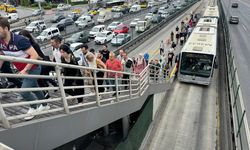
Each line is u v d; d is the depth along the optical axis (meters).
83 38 30.20
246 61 21.83
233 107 11.52
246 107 13.31
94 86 5.91
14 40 3.79
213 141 11.06
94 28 33.81
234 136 9.66
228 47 21.98
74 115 5.09
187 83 18.47
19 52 3.90
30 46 3.95
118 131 11.10
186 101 15.44
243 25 40.72
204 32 20.55
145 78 11.20
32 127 3.95
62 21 41.06
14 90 3.42
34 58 3.98
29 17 48.16
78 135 5.38
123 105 8.07
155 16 44.84
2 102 4.77
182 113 13.87
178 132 11.95
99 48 28.44
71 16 47.53
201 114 13.66
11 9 56.72
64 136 4.86
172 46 25.38
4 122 3.42
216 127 12.19
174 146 10.88
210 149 10.52
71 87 4.92
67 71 5.69
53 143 4.55
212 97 15.90
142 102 10.48
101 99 6.77
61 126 4.71
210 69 16.73
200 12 55.75
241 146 7.92
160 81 15.37
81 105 5.43
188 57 17.19
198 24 24.58
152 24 43.16
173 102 15.37
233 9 61.34
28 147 3.93
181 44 28.45
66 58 5.61
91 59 7.08
